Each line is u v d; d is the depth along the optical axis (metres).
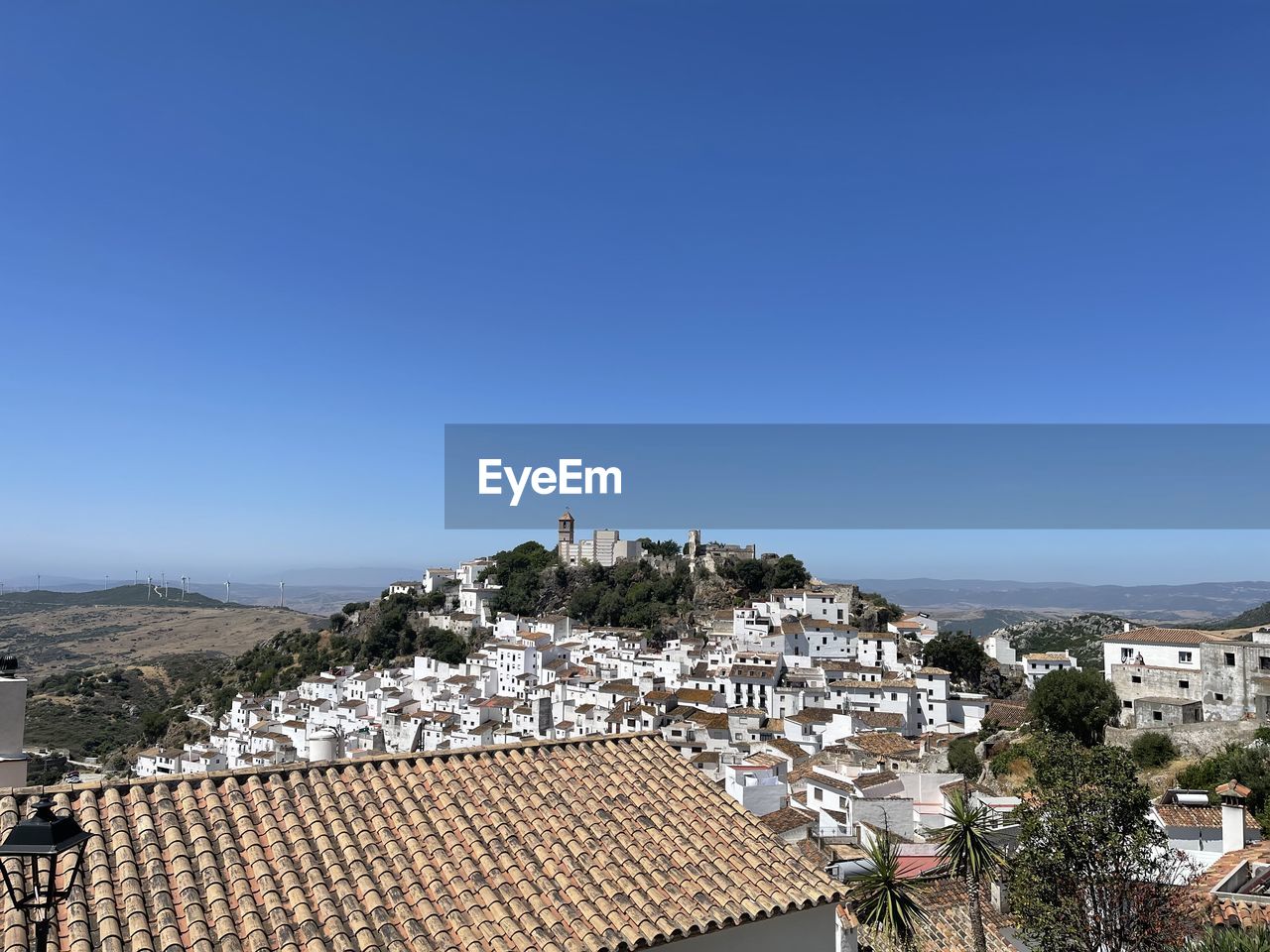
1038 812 26.05
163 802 14.83
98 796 14.74
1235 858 32.41
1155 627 88.62
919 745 89.75
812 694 114.25
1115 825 24.84
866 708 112.44
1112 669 82.06
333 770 16.95
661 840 16.89
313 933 12.52
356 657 199.88
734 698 117.75
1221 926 23.66
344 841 14.80
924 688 111.88
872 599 179.12
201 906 12.65
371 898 13.52
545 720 126.31
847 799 58.31
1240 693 72.19
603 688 126.62
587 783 18.45
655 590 189.50
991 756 76.38
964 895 31.50
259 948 12.05
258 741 135.12
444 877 14.51
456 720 135.75
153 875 13.02
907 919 26.80
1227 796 42.41
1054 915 24.08
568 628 177.00
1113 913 23.86
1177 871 29.52
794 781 69.44
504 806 16.89
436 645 192.25
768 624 145.25
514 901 14.20
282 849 14.25
